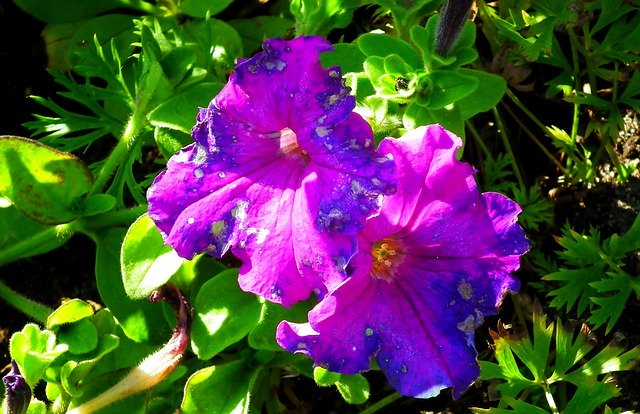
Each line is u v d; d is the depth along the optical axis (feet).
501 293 0.68
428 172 0.65
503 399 0.79
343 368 0.66
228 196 0.67
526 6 0.92
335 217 0.62
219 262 0.84
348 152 0.63
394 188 0.61
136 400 0.80
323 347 0.65
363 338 0.67
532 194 0.92
